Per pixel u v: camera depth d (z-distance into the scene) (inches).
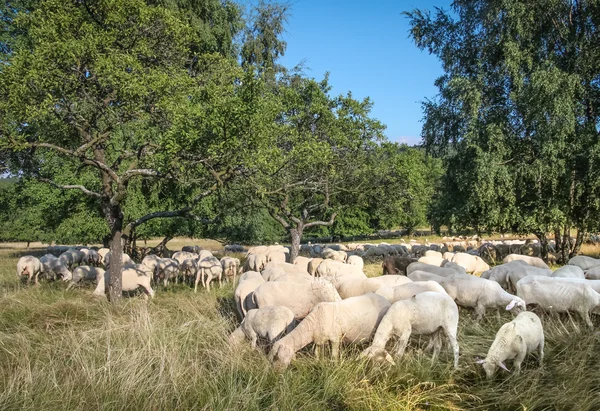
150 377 234.2
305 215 704.4
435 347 277.7
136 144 560.1
